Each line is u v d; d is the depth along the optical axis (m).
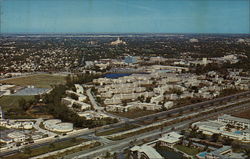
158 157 189.25
